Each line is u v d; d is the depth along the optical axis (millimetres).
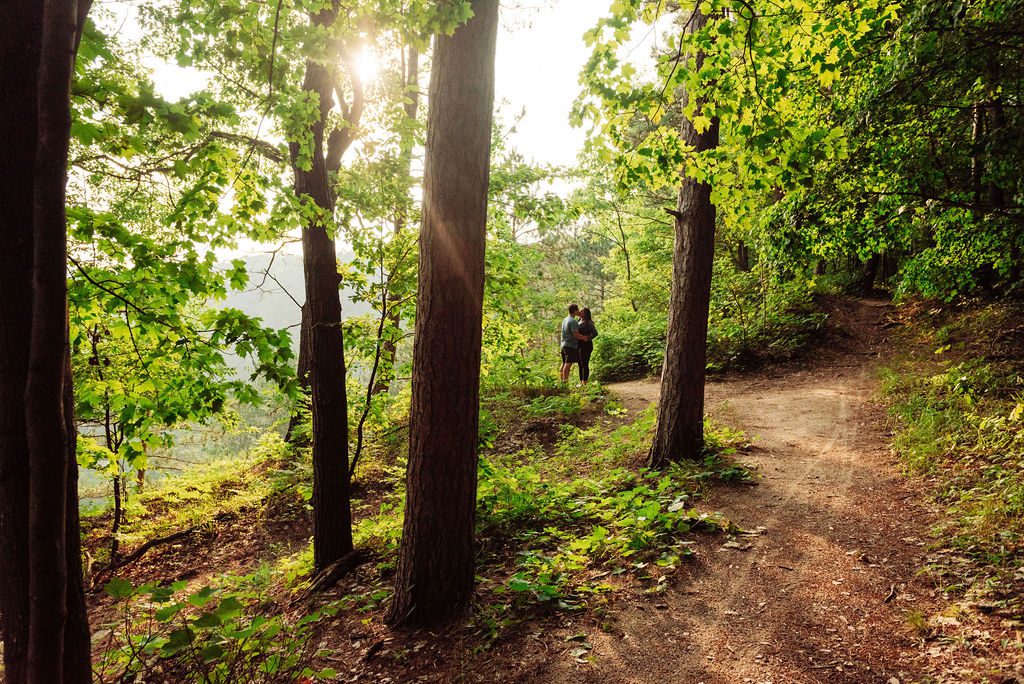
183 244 4422
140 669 3785
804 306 15484
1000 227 8820
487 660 3600
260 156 5516
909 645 3320
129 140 3107
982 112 8953
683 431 7148
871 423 8219
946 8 6094
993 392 7457
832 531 5020
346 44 3936
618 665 3412
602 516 5672
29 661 1647
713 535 5086
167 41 4211
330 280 6074
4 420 2062
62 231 1670
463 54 4035
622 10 4180
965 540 4328
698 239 7039
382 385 9953
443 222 4070
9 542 2096
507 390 13578
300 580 6117
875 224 8664
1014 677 2863
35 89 2105
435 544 4219
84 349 6551
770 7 4445
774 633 3598
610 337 17422
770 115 4074
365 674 3701
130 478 8500
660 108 4535
